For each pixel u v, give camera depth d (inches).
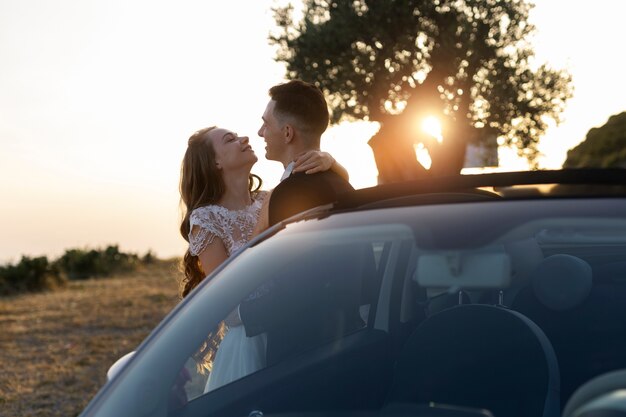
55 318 540.4
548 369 79.9
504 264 75.2
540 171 94.8
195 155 148.6
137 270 935.0
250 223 149.2
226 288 87.2
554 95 668.1
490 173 96.7
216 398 80.8
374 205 92.0
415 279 82.7
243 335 88.6
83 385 333.4
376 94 636.7
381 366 87.0
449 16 639.8
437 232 81.0
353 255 89.6
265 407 79.0
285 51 651.5
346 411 76.1
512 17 648.4
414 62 636.7
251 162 148.8
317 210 97.3
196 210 146.8
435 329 83.4
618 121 1363.2
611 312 97.5
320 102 144.0
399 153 642.8
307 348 88.1
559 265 97.4
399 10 630.5
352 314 93.6
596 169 95.4
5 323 526.0
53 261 910.4
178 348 80.7
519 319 82.7
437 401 78.2
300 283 87.6
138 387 77.0
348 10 631.2
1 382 343.6
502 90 642.8
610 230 75.4
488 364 80.7
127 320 518.3
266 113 144.9
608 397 70.5
